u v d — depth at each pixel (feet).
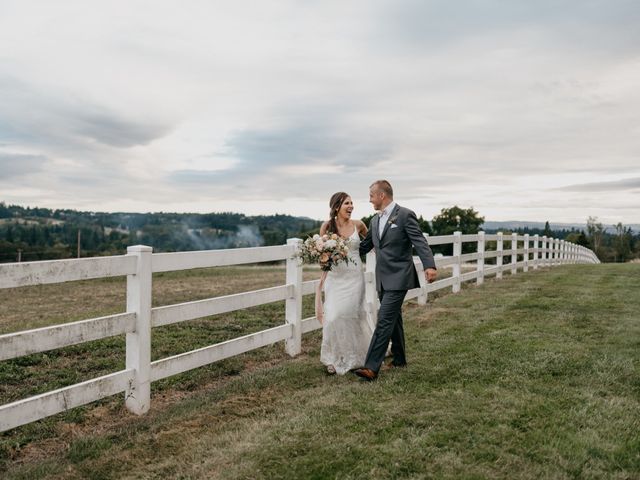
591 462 11.72
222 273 63.52
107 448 13.21
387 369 19.34
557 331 24.67
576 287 40.75
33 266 12.48
